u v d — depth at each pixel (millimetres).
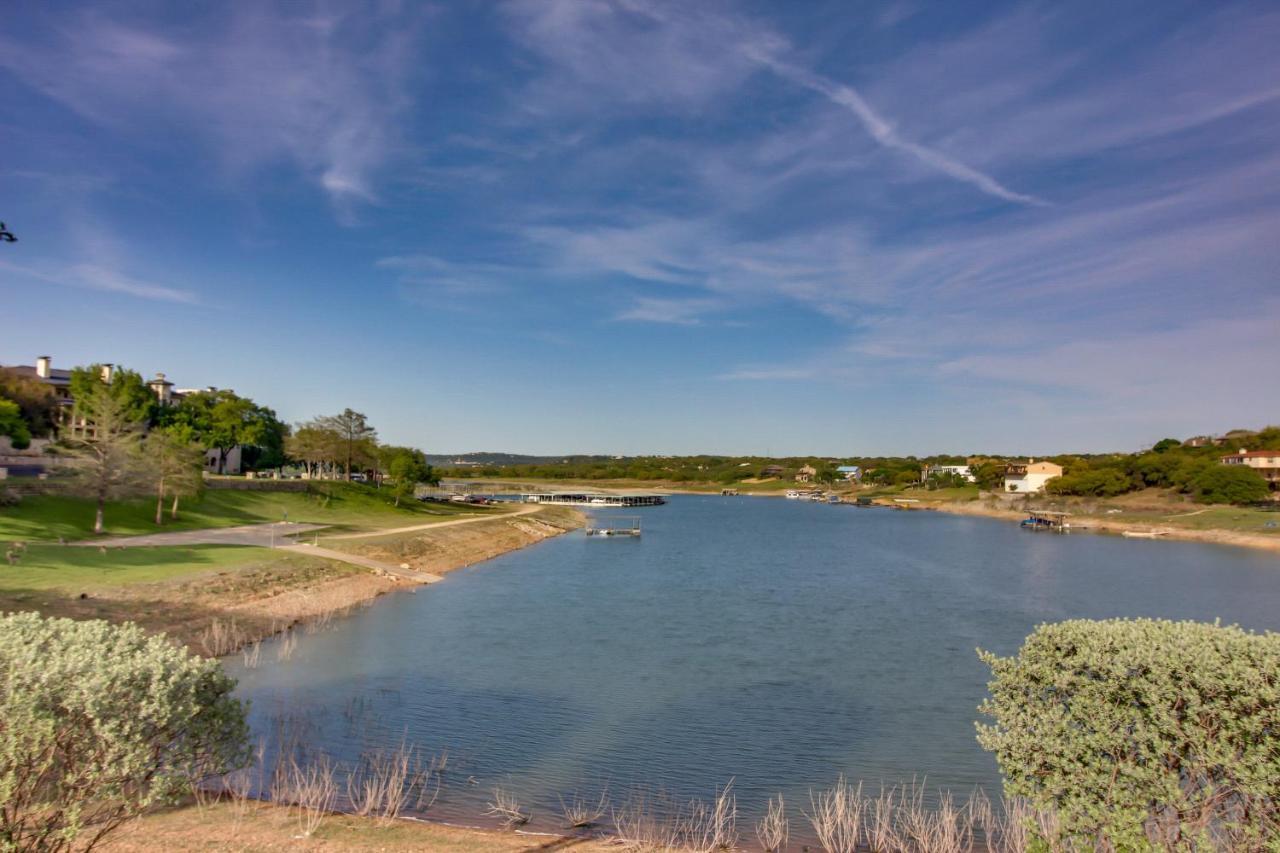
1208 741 10281
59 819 10570
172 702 10656
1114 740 11094
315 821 17172
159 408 99812
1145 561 89938
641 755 24688
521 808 19969
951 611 53906
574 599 56531
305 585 50781
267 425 133375
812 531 137250
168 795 11328
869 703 31156
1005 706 12641
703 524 155875
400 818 18344
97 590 38938
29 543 48312
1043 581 71438
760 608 53938
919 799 21578
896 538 122500
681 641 42375
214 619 39094
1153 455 181125
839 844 18234
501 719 27625
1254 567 84250
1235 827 10227
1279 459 161875
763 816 20125
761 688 33062
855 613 52562
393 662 35312
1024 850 16734
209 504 81250
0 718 9766
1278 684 9883
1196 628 11438
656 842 17859
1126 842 10766
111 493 59344
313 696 29188
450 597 55656
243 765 12742
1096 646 11469
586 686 32531
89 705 9797
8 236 17344
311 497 102312
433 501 146250
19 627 10750
